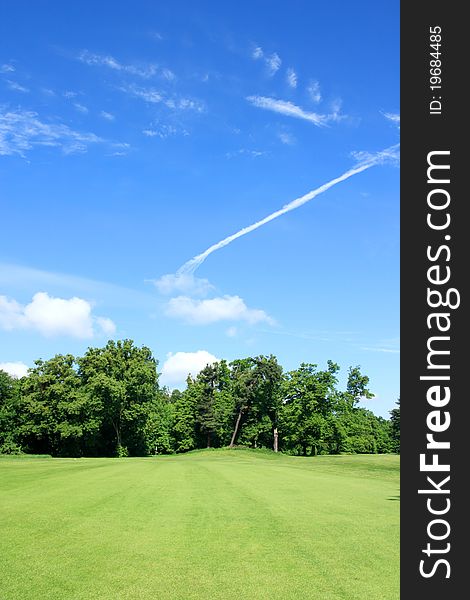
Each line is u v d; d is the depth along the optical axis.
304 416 80.50
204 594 8.15
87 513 15.25
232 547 11.18
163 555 10.47
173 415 96.75
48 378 75.31
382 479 31.44
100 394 74.31
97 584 8.57
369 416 113.56
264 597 8.04
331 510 16.48
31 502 17.44
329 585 8.64
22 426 74.94
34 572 9.20
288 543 11.61
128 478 27.09
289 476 31.33
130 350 81.94
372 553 10.74
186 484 24.19
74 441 75.69
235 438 96.50
